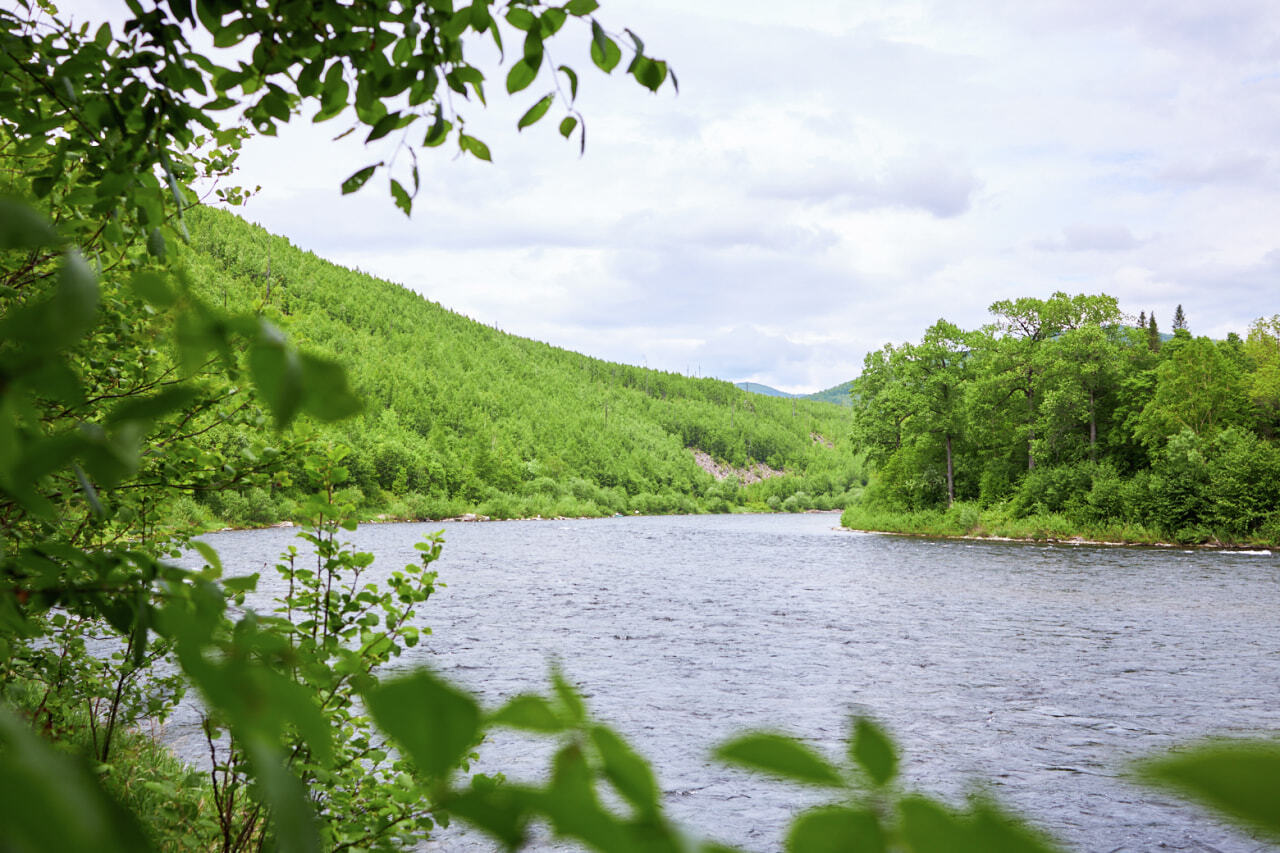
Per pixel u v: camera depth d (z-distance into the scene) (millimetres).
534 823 345
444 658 15562
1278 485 39812
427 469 107000
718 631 18875
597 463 148875
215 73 1959
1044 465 52531
